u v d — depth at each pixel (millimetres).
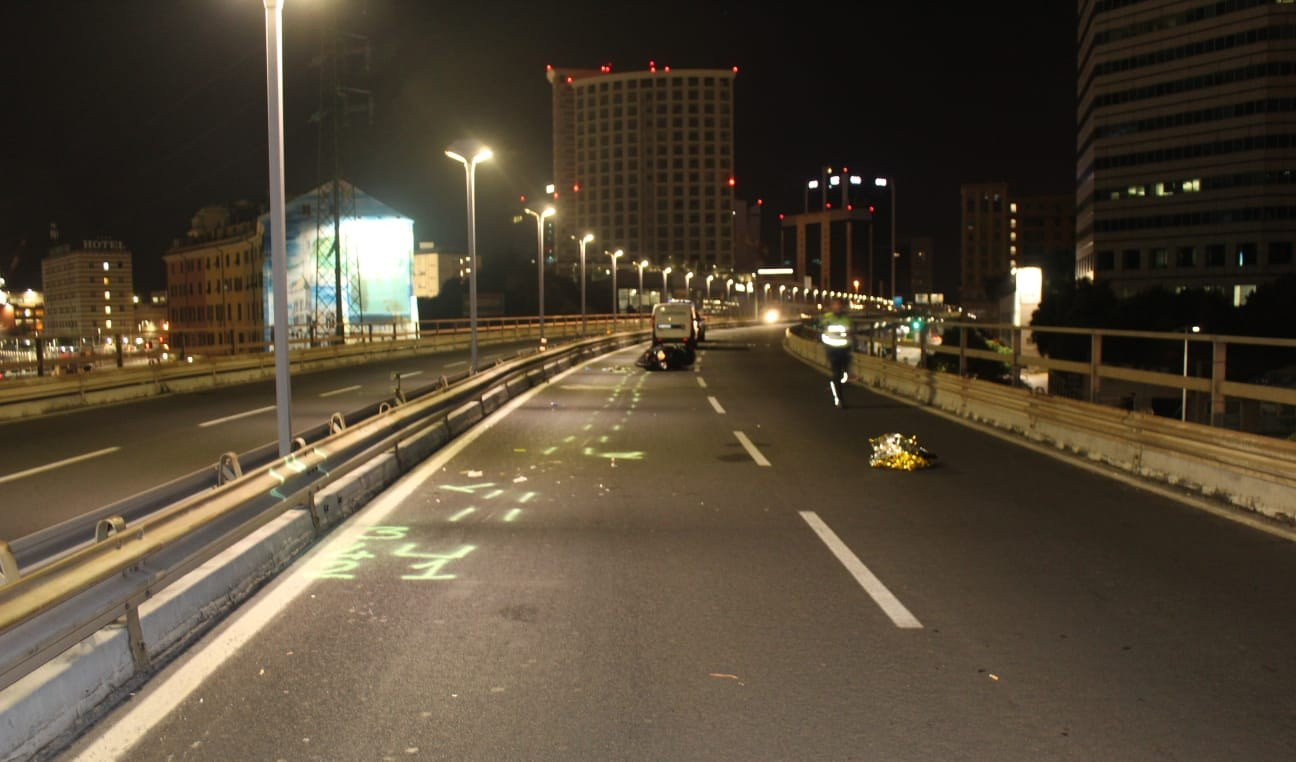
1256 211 86562
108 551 4488
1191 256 91312
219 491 5941
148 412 19172
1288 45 84562
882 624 5438
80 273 128375
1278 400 8469
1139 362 58031
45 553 7258
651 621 5496
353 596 6008
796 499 9188
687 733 3988
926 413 17172
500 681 4566
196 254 94750
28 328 102688
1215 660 4852
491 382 18609
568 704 4293
